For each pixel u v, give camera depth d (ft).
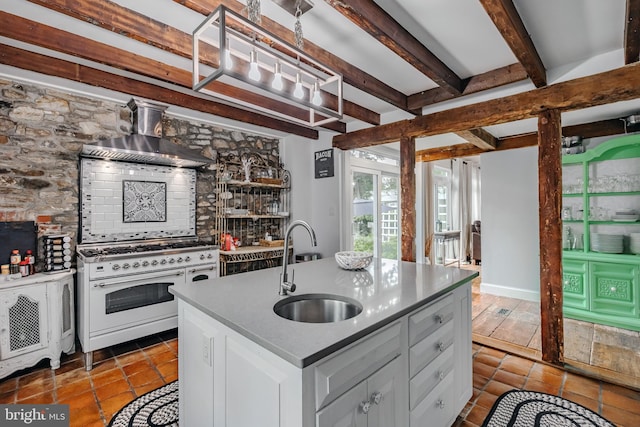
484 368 8.55
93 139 10.43
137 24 6.53
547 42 7.66
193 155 11.13
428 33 7.40
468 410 6.80
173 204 12.33
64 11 5.64
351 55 8.48
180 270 10.69
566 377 8.02
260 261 14.69
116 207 10.93
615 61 7.96
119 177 11.00
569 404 6.91
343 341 3.56
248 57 5.16
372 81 9.77
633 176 11.78
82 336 9.07
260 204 15.15
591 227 12.92
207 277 11.46
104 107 10.66
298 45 6.10
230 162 13.94
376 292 5.55
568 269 12.37
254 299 5.14
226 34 4.60
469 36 7.55
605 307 11.57
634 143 11.00
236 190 14.33
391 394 4.42
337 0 5.49
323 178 15.39
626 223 11.68
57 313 8.64
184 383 5.45
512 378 8.03
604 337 10.49
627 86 7.56
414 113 11.82
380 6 6.39
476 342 10.14
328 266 8.13
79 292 9.57
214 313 4.49
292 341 3.49
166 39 6.97
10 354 7.89
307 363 3.14
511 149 15.49
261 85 5.11
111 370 8.60
